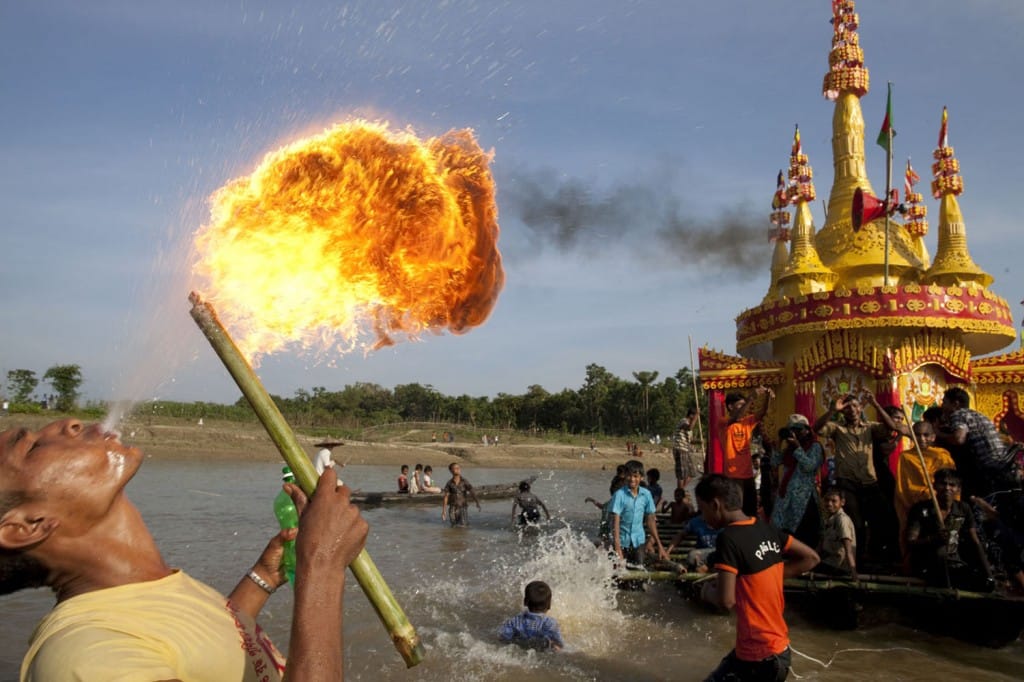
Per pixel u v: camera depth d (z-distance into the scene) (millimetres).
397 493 24188
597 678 6898
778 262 15438
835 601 8586
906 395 11383
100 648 1436
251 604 2418
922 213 14523
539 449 58312
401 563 12906
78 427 1794
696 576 9180
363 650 7516
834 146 14039
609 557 10211
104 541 1712
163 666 1471
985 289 11594
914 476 8609
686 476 15727
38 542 1634
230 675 1665
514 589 10414
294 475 1813
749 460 12023
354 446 53656
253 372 1883
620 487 10438
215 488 25672
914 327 11273
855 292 11328
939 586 8078
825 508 8641
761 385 12438
